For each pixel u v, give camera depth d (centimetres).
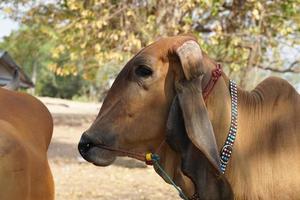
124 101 377
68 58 1356
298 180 379
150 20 1092
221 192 369
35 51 1823
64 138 1762
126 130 376
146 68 371
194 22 1187
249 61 1190
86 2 1138
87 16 1132
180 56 360
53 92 5891
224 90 387
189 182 383
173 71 370
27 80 2550
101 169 1160
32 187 321
